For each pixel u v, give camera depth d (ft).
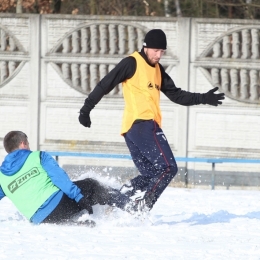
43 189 66.49
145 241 60.49
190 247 58.18
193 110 120.98
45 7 160.86
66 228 65.72
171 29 120.67
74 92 123.03
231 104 120.47
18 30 123.44
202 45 120.37
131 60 69.67
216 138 120.98
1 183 67.21
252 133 120.67
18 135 67.15
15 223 68.08
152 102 69.97
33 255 53.01
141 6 165.78
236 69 120.16
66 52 122.83
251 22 119.44
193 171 121.29
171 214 80.48
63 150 123.44
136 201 68.80
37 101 123.44
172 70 120.78
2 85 124.06
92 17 121.80
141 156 70.38
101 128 122.83
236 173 120.47
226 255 54.80
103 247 56.95
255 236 64.90
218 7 166.61
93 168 122.52
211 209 86.74
